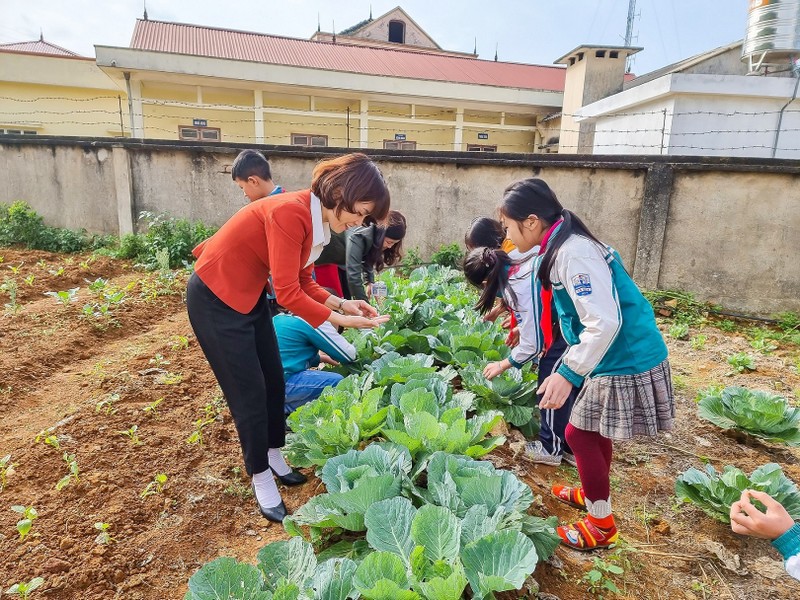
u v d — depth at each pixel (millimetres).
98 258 8227
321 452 2459
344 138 19031
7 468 2662
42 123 16969
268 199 2279
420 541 1753
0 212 9461
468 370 3418
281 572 1754
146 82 16688
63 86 16766
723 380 4461
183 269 7637
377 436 2770
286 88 17094
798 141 9680
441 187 7812
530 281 2803
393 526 1841
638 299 2072
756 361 4961
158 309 5848
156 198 9039
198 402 3436
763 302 6355
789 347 5418
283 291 2203
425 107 19781
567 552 2244
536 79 23422
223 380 2295
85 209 9492
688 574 2199
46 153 9422
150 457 2771
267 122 18109
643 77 16094
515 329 3330
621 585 2094
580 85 16484
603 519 2209
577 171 6980
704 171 6316
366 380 3096
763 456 3189
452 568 1627
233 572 1643
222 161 8781
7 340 4504
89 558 2062
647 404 2027
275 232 2166
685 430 3492
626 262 6910
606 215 6918
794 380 4480
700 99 9617
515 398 3240
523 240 2213
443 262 7676
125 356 4383
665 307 6391
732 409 3326
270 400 2525
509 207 2141
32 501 2412
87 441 2912
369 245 4012
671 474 2965
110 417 3164
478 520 1846
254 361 2273
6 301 5891
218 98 17703
